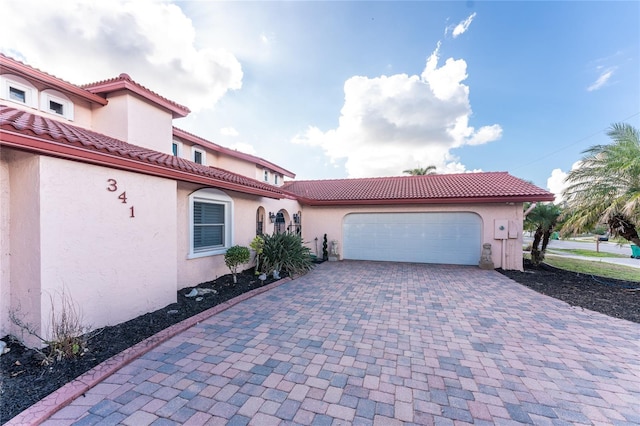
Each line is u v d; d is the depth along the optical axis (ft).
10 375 10.86
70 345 12.21
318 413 9.43
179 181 22.89
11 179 13.58
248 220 33.14
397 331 16.74
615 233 33.01
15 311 13.35
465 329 17.16
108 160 14.83
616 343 15.24
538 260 41.98
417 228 44.52
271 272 31.09
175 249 20.33
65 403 9.51
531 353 14.05
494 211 39.86
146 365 12.30
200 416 9.16
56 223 13.06
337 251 47.32
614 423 9.12
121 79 25.84
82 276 14.24
